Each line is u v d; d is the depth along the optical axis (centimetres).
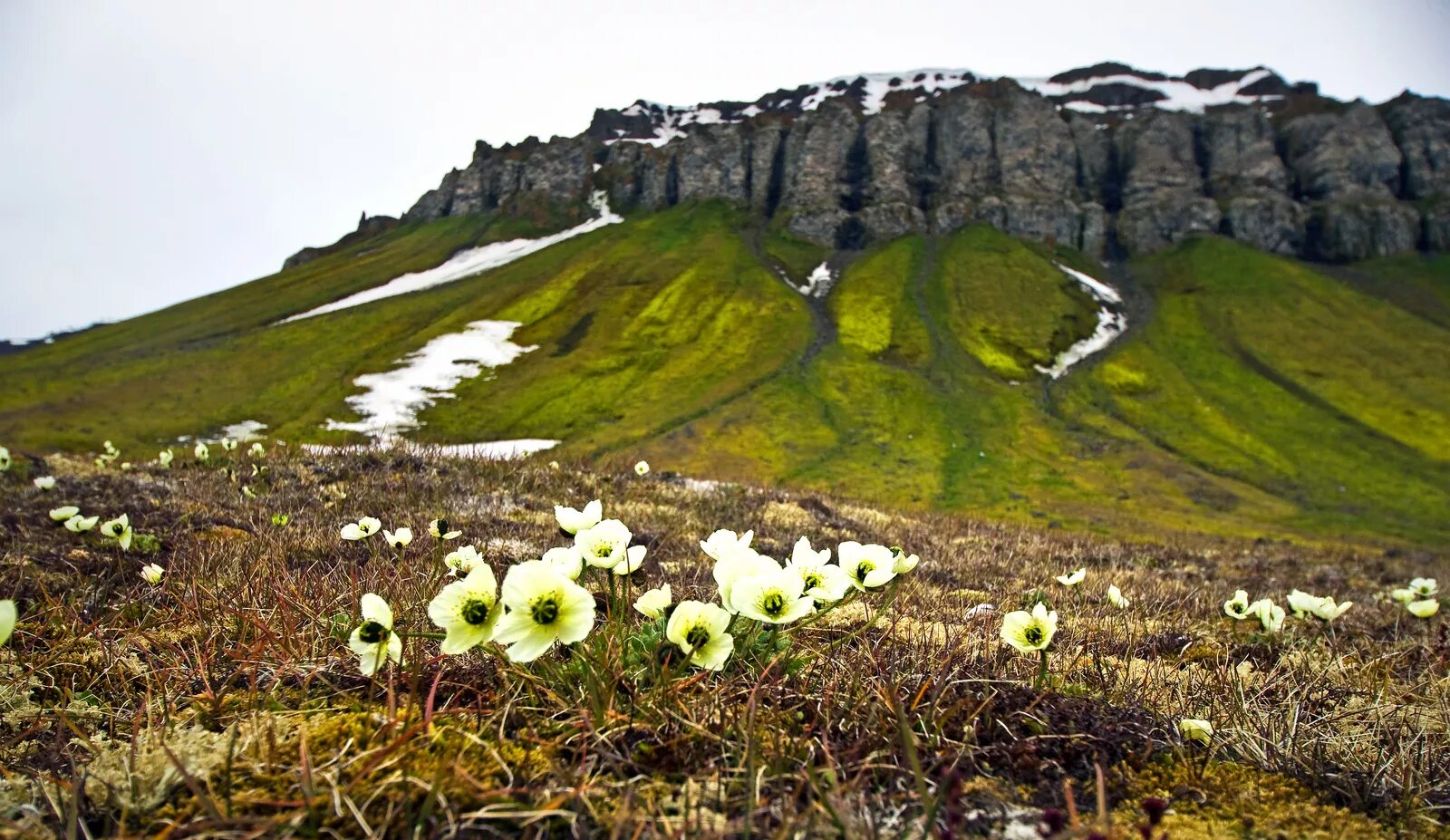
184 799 159
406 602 324
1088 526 4134
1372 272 10462
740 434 6031
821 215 11494
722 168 13000
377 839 137
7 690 236
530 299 9594
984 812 166
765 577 203
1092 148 12662
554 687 212
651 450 5697
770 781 163
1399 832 174
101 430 6094
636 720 189
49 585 415
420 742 174
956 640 308
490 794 147
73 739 198
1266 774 199
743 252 10831
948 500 4772
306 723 193
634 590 311
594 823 149
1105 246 11362
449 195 15362
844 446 5853
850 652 273
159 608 352
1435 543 4516
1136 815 174
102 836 148
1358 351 8119
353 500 855
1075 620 448
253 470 1043
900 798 164
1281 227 11044
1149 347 8331
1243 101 14888
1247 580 1098
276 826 141
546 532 720
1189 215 11300
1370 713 254
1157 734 217
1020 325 8544
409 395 7062
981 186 12012
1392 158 11644
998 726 205
